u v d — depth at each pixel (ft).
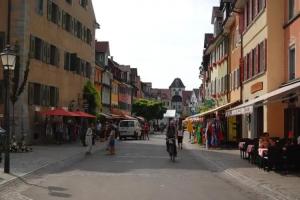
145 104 383.24
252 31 113.19
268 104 95.40
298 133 83.71
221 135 131.44
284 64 95.25
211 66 205.87
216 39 176.14
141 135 210.59
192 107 306.35
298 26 85.35
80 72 182.29
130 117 296.71
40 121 136.77
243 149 90.84
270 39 95.96
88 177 62.85
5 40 125.59
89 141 107.04
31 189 51.03
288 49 92.07
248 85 118.83
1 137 83.41
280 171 68.39
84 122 178.91
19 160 83.56
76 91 176.86
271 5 96.07
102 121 217.77
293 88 65.41
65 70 162.71
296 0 87.20
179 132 131.23
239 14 130.11
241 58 127.75
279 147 67.82
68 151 110.22
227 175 67.51
